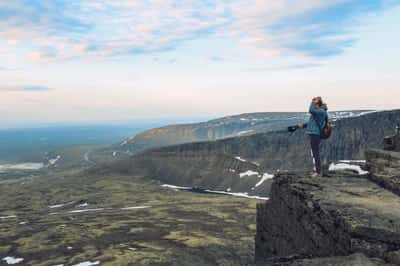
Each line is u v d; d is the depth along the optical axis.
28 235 144.50
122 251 113.31
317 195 22.58
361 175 26.66
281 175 33.03
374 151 26.30
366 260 13.43
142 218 178.62
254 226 155.12
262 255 36.81
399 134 26.25
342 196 21.52
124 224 160.88
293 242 27.39
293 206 27.58
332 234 18.78
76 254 113.00
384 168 23.94
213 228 150.75
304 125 23.20
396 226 15.45
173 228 151.00
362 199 20.39
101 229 150.38
